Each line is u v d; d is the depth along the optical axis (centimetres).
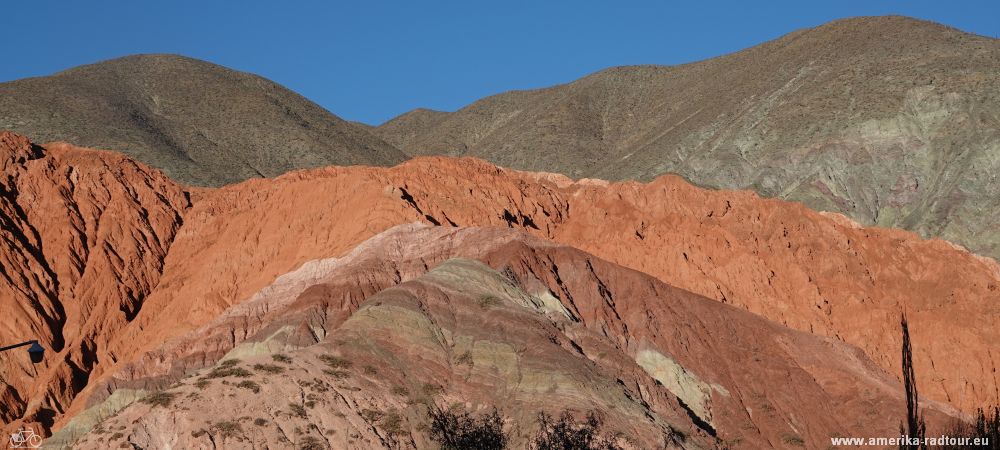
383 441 8975
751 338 12512
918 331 14512
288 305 12381
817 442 11231
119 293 14262
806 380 11981
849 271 15425
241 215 15475
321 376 9519
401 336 10388
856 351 13050
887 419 11450
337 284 12025
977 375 13950
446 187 15212
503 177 16450
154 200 15825
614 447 9050
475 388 9931
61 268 14375
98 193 15588
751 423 11162
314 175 16525
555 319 11494
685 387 11356
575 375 9938
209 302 13725
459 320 10894
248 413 8806
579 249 13800
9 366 12925
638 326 12056
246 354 11256
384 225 13725
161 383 11644
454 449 8919
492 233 12938
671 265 14525
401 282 12181
